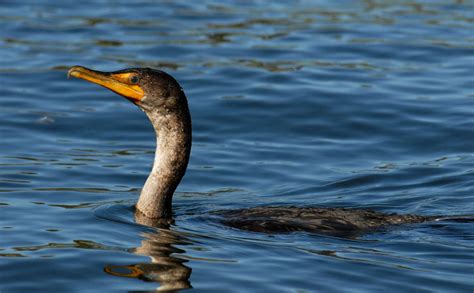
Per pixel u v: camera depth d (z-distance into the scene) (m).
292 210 11.95
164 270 10.10
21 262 10.25
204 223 11.80
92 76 11.97
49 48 19.55
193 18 21.67
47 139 15.41
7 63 18.66
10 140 15.27
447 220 11.73
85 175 13.86
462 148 15.27
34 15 21.64
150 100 12.02
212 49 19.56
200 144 15.41
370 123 16.19
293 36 20.38
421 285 9.84
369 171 14.30
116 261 10.36
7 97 17.09
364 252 10.72
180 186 13.72
